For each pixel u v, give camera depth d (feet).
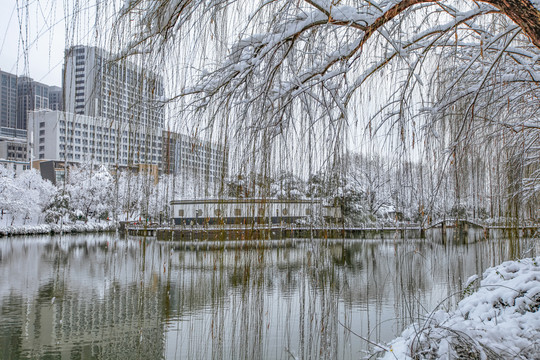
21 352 36.42
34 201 122.31
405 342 15.46
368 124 16.43
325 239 16.28
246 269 16.39
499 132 23.16
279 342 28.78
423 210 18.48
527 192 30.37
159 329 40.24
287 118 14.85
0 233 121.39
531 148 27.07
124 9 12.12
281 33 12.04
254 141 14.14
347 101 15.19
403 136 15.35
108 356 34.81
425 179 18.60
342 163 14.90
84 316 46.14
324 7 11.46
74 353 35.91
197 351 32.68
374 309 37.42
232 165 14.79
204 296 49.60
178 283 54.13
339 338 27.55
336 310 17.15
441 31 13.97
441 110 18.21
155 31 12.47
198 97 14.57
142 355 33.71
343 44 14.15
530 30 10.19
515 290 17.22
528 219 31.94
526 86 19.60
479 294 19.95
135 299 51.39
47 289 59.11
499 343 13.88
